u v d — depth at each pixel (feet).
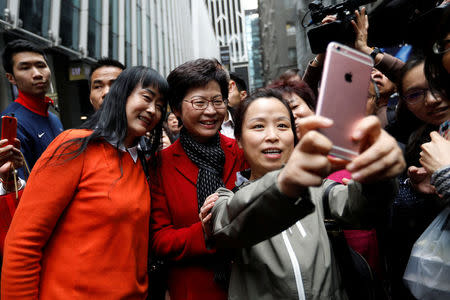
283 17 59.67
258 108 3.90
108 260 3.82
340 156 1.98
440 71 3.59
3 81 22.21
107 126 4.24
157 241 4.61
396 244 4.99
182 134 5.43
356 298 3.48
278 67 64.13
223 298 4.51
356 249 4.51
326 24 6.20
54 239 3.92
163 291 5.25
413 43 3.87
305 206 2.27
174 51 89.97
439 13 3.33
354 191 2.71
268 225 2.45
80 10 35.68
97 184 3.96
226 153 5.44
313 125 1.85
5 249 3.70
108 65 7.50
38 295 3.70
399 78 4.80
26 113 7.04
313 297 3.25
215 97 5.12
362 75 2.09
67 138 4.03
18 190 5.44
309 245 3.44
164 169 5.21
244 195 2.58
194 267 4.65
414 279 3.76
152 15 66.08
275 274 3.36
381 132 1.99
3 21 24.04
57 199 3.77
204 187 4.92
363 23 5.92
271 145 3.77
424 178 4.35
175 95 5.21
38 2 28.12
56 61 33.17
